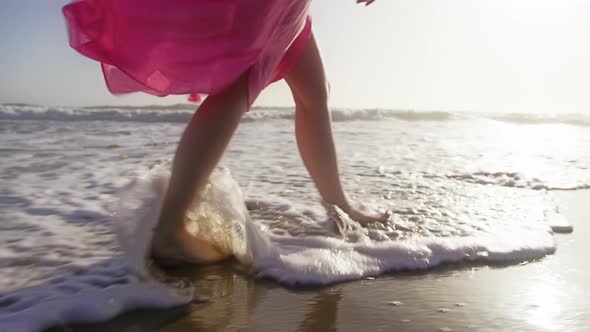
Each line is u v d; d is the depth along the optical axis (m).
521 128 11.48
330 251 1.66
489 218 2.26
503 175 3.66
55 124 7.54
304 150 2.04
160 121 8.99
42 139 5.27
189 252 1.54
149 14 1.33
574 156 5.33
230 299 1.33
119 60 1.37
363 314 1.27
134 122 8.63
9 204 2.25
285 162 3.91
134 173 3.19
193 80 1.42
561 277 1.58
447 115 15.06
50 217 2.05
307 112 2.00
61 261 1.51
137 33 1.35
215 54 1.39
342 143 6.18
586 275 1.61
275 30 1.49
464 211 2.39
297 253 1.63
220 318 1.21
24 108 8.50
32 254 1.57
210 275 1.51
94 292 1.25
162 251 1.51
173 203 1.47
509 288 1.47
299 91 1.97
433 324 1.21
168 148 4.78
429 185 3.11
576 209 2.63
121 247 1.48
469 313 1.29
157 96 1.59
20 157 3.79
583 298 1.41
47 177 2.97
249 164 3.76
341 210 2.00
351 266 1.58
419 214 2.28
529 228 2.10
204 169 1.46
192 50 1.38
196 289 1.39
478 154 5.25
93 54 1.37
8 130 6.25
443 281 1.52
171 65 1.40
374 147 5.73
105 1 1.33
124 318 1.18
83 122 8.19
